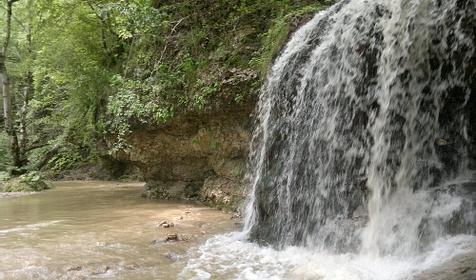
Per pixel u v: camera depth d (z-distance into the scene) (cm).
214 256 600
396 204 543
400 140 565
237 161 953
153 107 1083
